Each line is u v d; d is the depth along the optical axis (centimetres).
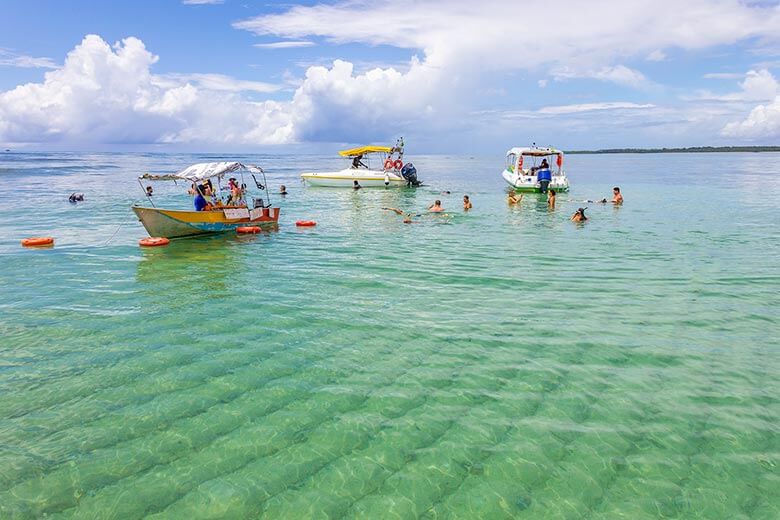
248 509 480
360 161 3888
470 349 834
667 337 881
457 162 11988
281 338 878
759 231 1920
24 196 3089
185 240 1755
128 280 1237
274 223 1992
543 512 479
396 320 966
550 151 3403
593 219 2241
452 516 473
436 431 606
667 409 653
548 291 1148
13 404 657
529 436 596
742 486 512
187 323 946
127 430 604
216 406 659
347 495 500
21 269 1337
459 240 1755
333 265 1398
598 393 693
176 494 500
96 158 9819
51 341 855
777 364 777
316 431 605
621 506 486
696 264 1397
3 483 511
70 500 490
